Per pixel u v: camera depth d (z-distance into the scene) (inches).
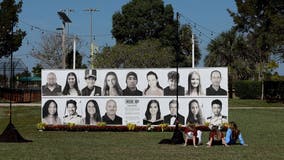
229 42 2819.9
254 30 2454.5
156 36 3410.4
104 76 1185.4
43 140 905.5
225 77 1143.6
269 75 2672.2
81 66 3299.7
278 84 2497.5
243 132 1047.0
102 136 1015.6
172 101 1157.7
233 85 2810.0
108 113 1179.9
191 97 1152.8
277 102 2393.0
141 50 2556.6
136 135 1037.2
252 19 2436.0
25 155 652.7
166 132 1110.4
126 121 1173.1
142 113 1168.2
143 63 2507.4
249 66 2851.9
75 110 1192.8
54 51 3334.2
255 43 2549.2
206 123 1124.5
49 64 3334.2
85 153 676.1
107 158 617.9
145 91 1168.8
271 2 2292.1
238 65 2802.7
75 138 963.3
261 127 1174.3
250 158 623.8
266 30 2396.7
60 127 1160.2
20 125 1285.7
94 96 1186.6
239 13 2477.9
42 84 1203.9
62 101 1197.1
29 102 2450.8
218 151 708.0
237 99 2674.7
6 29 2199.8
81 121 1187.9
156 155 652.7
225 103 1141.7
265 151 706.8
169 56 2573.8
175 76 1157.1
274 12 2306.8
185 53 3243.1
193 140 794.8
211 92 1147.3
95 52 2684.5
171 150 721.0
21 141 862.5
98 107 1184.2
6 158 620.1
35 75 3506.4
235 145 796.6
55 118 1196.5
